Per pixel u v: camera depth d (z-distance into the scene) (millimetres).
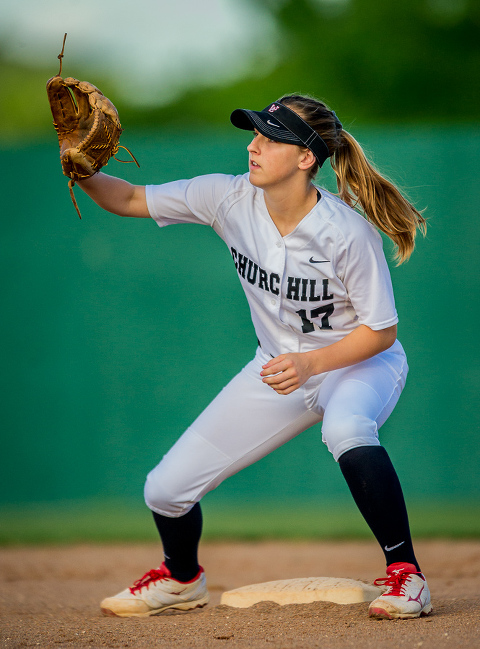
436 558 17828
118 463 24062
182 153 24125
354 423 9445
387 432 23328
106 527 22531
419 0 47062
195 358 24031
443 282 23375
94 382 24281
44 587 15125
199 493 10992
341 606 10234
